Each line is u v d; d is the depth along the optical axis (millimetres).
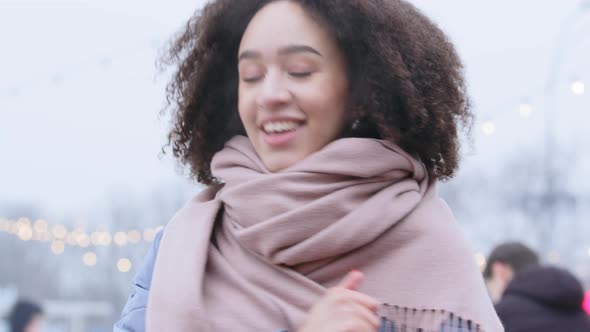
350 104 2125
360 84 2125
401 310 2033
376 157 2076
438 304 2023
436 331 2014
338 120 2115
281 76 2076
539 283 4559
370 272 2062
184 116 2357
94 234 13477
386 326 2031
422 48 2170
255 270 2070
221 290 2080
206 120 2344
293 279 2047
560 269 4613
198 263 2080
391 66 2111
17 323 8352
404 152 2121
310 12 2080
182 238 2133
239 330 2025
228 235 2135
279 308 2027
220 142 2354
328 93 2086
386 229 2066
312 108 2076
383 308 2035
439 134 2178
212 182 2387
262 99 2068
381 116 2115
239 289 2068
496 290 5777
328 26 2086
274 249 2041
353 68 2123
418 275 2051
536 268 4625
